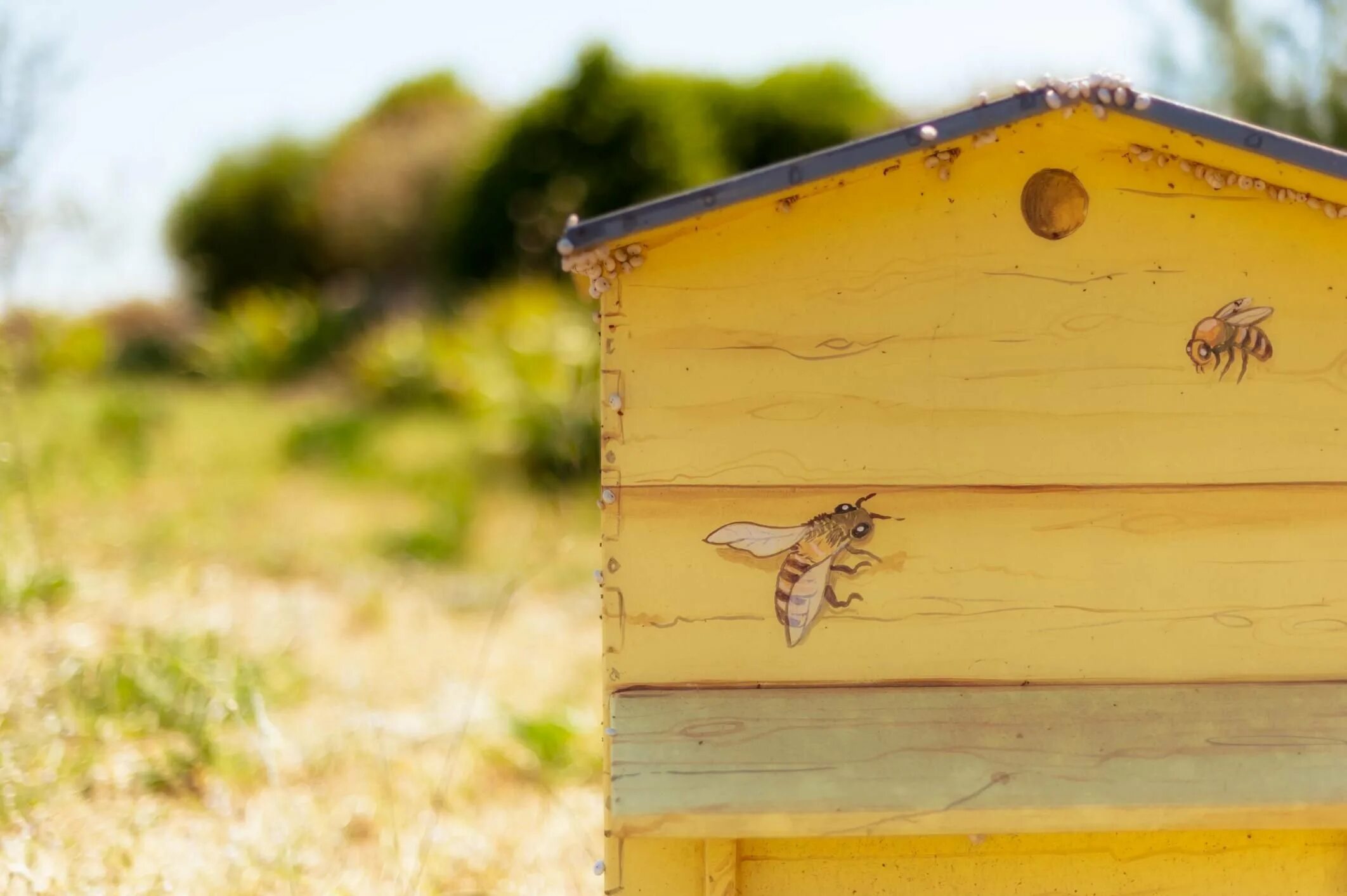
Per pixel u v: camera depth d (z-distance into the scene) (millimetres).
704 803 1884
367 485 8414
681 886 2145
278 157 17719
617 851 2137
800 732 2008
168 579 5492
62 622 4352
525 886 3102
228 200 17438
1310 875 2193
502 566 6637
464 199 14742
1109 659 2129
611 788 1967
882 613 2109
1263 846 2191
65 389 9805
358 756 3832
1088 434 2121
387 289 16719
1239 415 2133
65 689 3650
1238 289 2121
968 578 2115
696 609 2098
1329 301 2129
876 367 2100
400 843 3277
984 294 2100
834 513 2104
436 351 12047
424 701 4492
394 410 11516
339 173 17656
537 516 7602
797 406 2094
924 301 2096
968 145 2020
